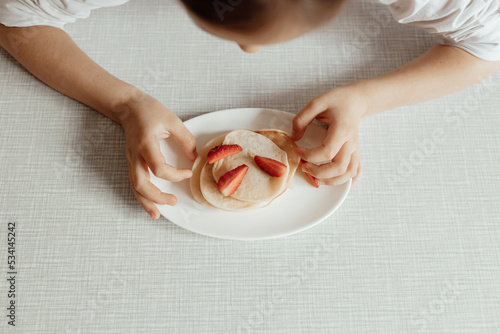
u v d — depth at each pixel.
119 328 0.66
